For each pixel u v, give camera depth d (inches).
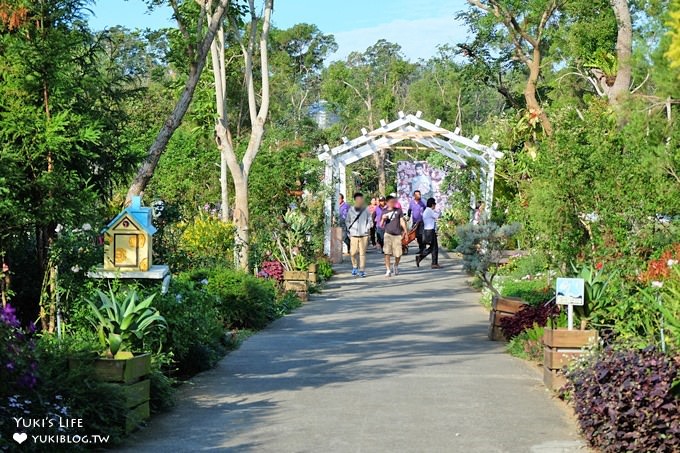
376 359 542.0
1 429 302.8
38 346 356.5
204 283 581.0
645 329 436.1
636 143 542.0
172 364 469.7
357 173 2262.6
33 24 462.9
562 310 545.3
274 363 526.6
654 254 597.6
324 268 1110.4
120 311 395.2
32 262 497.7
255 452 328.8
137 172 545.3
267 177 1096.2
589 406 338.0
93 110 486.6
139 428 360.8
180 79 930.7
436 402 413.1
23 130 441.1
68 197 449.7
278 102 2583.7
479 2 1116.5
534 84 1118.4
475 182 1380.4
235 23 949.8
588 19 1197.1
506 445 337.7
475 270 683.4
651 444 316.5
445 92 2851.9
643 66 499.2
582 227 649.6
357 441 343.3
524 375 485.1
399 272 1192.2
